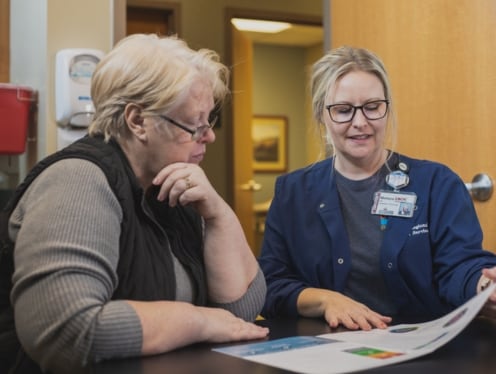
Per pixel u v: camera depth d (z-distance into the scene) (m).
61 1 2.46
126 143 1.26
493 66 2.01
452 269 1.55
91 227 1.07
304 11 5.06
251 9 4.87
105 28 2.52
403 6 2.35
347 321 1.34
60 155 1.17
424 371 0.91
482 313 1.38
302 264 1.71
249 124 5.18
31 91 2.47
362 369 0.90
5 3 2.65
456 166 2.15
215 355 1.02
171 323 1.05
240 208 5.02
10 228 1.16
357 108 1.58
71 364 1.01
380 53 2.46
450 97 2.17
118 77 1.23
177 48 1.27
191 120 1.24
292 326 1.36
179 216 1.35
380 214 1.65
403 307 1.64
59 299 1.00
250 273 1.39
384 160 1.69
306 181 1.76
